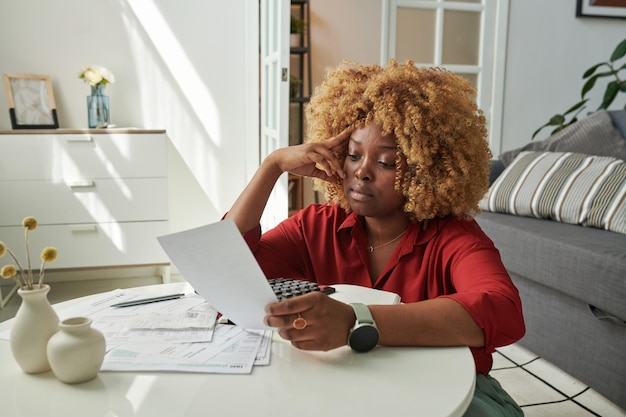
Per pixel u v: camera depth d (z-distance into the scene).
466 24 3.93
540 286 2.19
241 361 0.79
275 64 2.95
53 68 3.17
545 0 4.00
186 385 0.72
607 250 1.86
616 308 1.76
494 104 4.02
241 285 0.80
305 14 4.48
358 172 1.09
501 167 2.89
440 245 1.09
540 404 1.85
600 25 4.12
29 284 0.78
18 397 0.69
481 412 0.85
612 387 1.83
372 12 4.55
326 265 1.22
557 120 3.55
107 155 2.97
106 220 3.01
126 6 3.22
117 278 3.37
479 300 0.87
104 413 0.65
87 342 0.72
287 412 0.66
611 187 2.24
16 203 2.91
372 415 0.65
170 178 3.42
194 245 0.78
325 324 0.80
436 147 1.07
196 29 3.32
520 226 2.29
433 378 0.75
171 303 1.03
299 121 4.58
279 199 3.06
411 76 1.10
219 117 3.41
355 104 1.13
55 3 3.13
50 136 2.89
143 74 3.30
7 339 0.90
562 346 2.07
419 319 0.84
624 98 4.25
